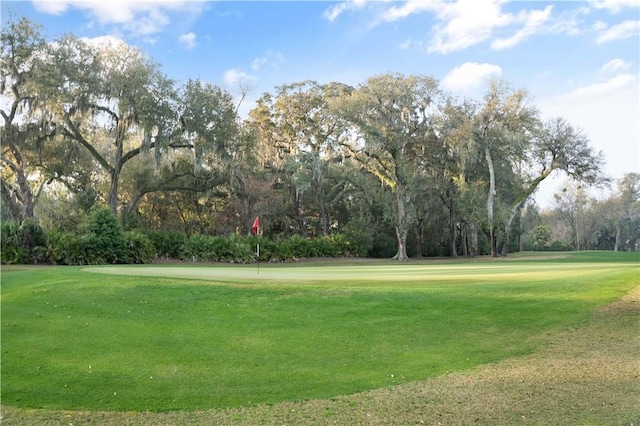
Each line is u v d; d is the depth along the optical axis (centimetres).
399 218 4422
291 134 4694
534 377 702
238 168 4216
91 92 3372
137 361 797
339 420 578
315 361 789
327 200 5100
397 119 4325
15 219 3128
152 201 4472
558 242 7850
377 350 836
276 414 600
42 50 3250
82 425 585
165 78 3609
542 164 4653
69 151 3691
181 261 3231
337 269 2231
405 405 616
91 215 2792
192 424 579
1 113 3148
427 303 1098
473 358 793
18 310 1090
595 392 643
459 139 4225
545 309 1055
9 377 740
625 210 7919
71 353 837
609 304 1082
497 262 3553
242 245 3462
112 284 1261
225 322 988
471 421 566
